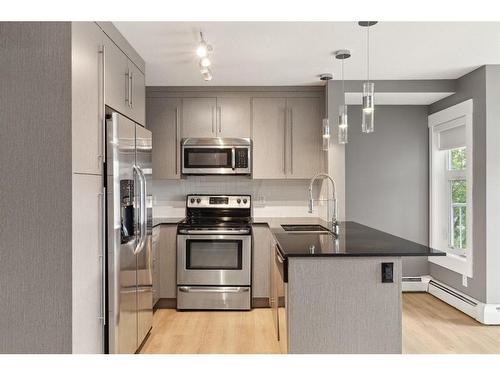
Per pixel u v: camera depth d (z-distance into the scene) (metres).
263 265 4.24
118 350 2.47
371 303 2.27
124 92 2.93
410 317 3.90
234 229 4.15
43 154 2.03
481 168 3.78
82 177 2.15
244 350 3.10
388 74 4.00
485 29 2.85
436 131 4.75
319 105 4.46
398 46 3.20
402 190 4.90
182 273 4.18
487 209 3.70
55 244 2.04
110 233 2.42
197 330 3.57
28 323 2.05
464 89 4.04
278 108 4.46
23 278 2.05
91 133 2.27
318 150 4.45
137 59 3.32
